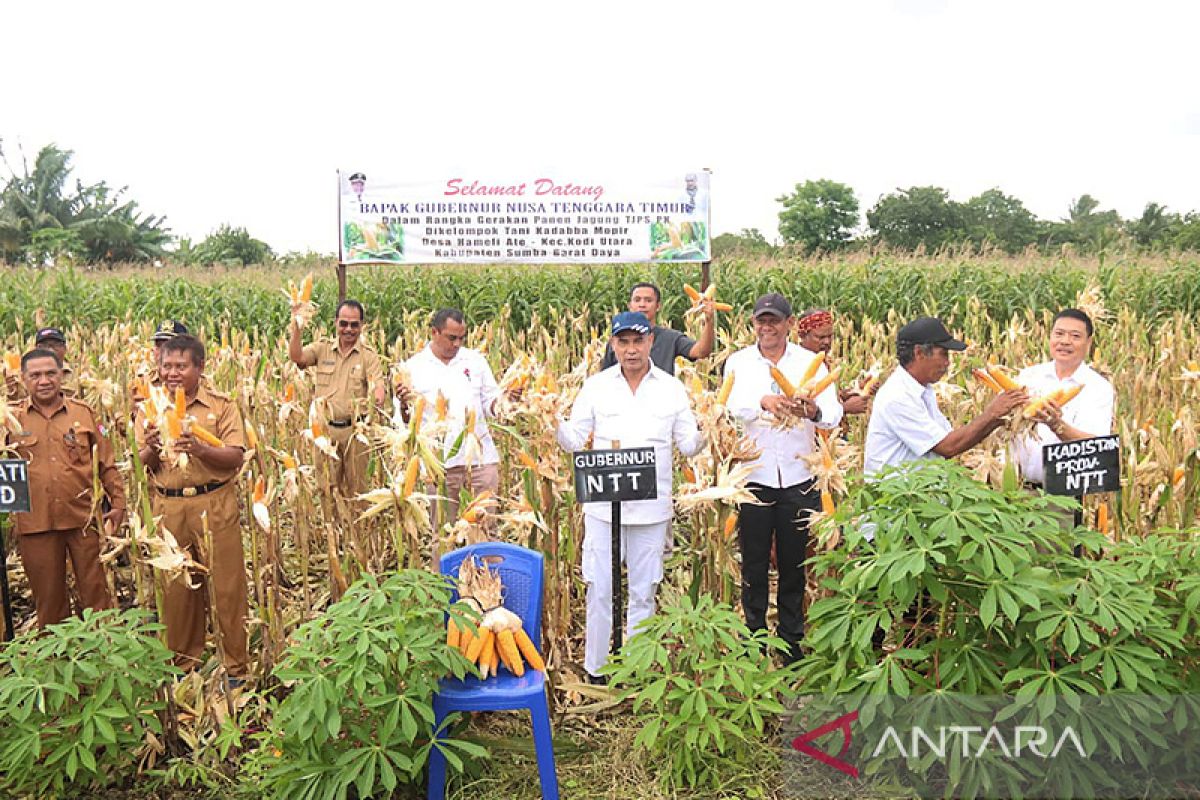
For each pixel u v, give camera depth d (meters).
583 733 4.24
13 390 6.08
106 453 4.92
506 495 6.31
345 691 3.42
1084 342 4.36
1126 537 4.88
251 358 8.08
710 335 6.44
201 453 4.21
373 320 14.80
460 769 3.46
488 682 3.67
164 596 4.42
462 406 5.80
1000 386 4.00
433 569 4.00
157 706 3.84
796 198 47.75
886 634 3.85
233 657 4.57
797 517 4.60
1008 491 3.69
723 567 4.38
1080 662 3.26
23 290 15.73
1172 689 3.33
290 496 4.43
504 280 15.36
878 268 16.14
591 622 4.59
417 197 11.49
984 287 15.64
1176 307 15.51
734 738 3.87
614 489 4.15
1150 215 43.09
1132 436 4.98
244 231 35.69
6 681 3.50
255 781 3.73
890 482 3.57
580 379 5.95
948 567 3.47
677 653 3.99
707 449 4.53
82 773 3.76
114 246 41.69
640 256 11.66
